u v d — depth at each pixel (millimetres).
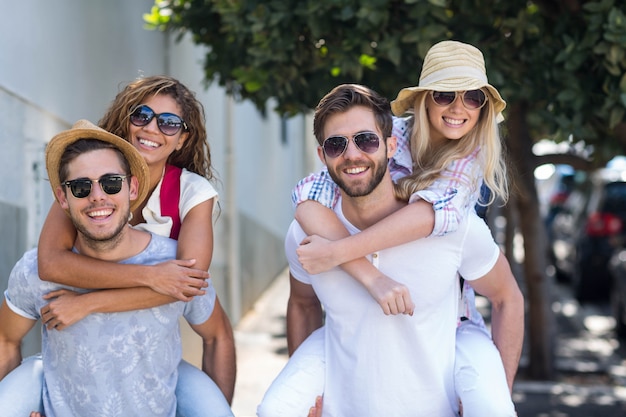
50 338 3471
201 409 3676
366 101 3455
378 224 3465
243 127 12422
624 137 6426
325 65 6188
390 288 3398
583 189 15484
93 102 7016
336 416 3684
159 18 7375
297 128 19203
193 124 4004
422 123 3912
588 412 7973
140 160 3443
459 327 3895
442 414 3621
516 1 6020
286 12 5887
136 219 3920
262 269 14219
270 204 15219
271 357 9727
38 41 5742
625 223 13773
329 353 3713
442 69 3842
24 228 5484
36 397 3543
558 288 16094
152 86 3807
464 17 5988
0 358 3633
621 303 11461
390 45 5684
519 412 7977
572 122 5887
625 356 10625
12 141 5250
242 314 12094
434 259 3531
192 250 3656
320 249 3451
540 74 5957
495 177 4090
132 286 3391
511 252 10000
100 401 3432
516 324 3807
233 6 6082
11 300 3541
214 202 3932
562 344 11367
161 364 3533
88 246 3426
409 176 3738
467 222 3555
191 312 3740
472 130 3889
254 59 6273
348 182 3461
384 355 3555
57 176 3379
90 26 6918
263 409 3609
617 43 5387
